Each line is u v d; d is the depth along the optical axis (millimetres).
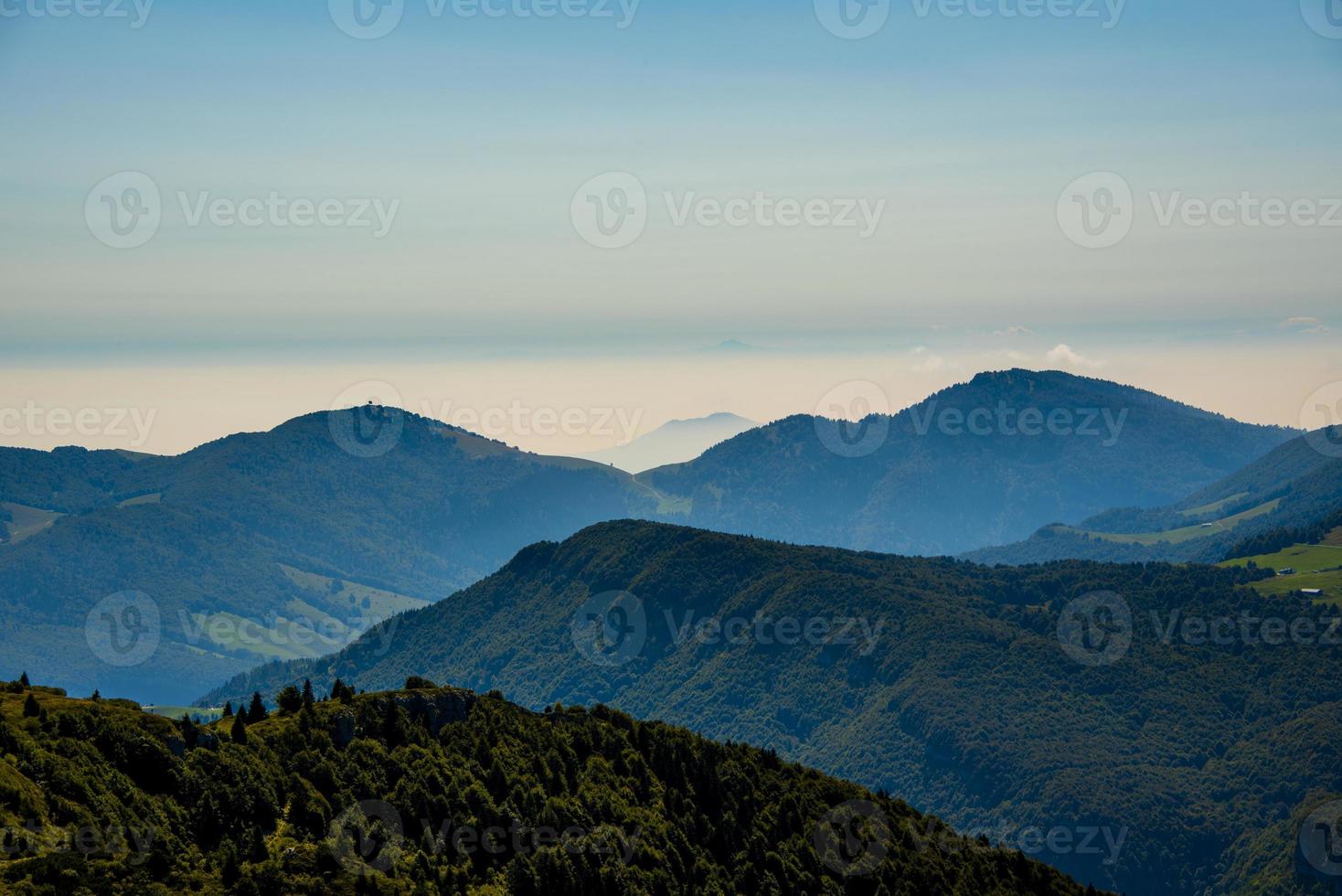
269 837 131750
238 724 149375
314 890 124500
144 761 130750
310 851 130250
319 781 144500
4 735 121625
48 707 140000
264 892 121500
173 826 124875
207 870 121125
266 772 139375
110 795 122375
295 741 149250
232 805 131625
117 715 139750
